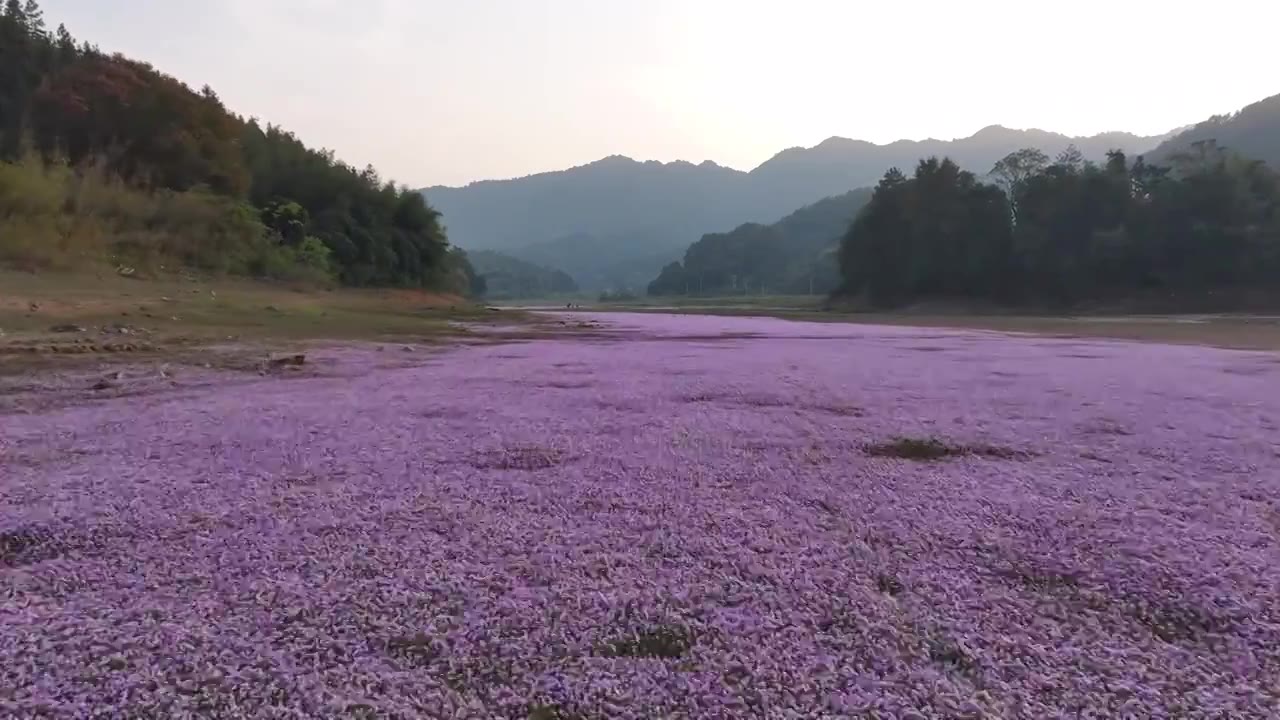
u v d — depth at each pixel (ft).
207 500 17.47
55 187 112.98
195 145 159.02
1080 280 224.12
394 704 9.40
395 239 217.77
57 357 43.88
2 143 136.56
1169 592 13.00
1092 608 12.48
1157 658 10.82
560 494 18.42
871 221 281.33
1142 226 216.74
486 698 9.63
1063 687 10.03
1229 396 36.78
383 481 19.38
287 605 12.02
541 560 14.07
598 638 11.18
